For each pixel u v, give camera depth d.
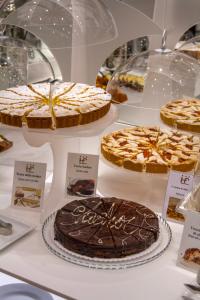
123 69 1.13
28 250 0.90
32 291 1.07
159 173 1.08
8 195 1.13
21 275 0.83
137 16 1.18
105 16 1.05
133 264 0.84
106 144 1.18
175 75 1.07
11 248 0.90
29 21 1.02
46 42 1.19
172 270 0.86
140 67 1.10
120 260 0.84
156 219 0.95
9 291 1.06
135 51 1.23
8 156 1.31
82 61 1.29
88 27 1.04
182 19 1.13
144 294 0.80
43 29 1.02
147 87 1.08
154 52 1.12
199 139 1.21
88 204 1.00
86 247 0.85
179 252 0.86
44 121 0.95
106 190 1.14
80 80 1.33
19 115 0.96
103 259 0.85
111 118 1.04
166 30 1.12
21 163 1.05
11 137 1.28
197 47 1.15
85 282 0.82
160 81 1.07
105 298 0.78
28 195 1.06
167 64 1.09
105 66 1.28
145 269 0.85
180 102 1.09
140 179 1.19
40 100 1.08
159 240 0.92
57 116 0.95
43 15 1.01
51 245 0.90
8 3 1.06
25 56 1.30
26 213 1.05
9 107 1.02
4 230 0.94
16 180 1.06
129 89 1.09
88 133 0.94
